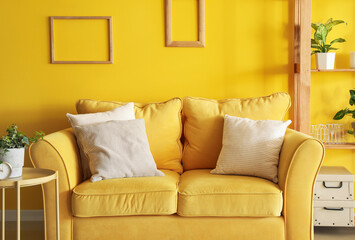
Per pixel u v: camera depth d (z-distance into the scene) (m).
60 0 3.42
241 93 3.45
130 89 3.48
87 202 2.48
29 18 3.43
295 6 3.32
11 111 3.49
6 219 3.54
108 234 2.51
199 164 3.05
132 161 2.69
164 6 3.42
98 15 3.43
